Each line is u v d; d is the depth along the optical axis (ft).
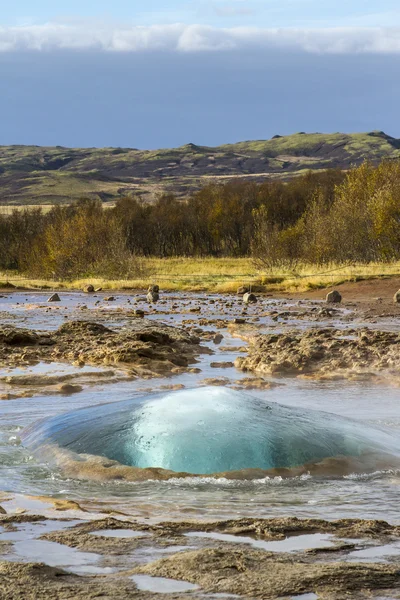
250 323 73.77
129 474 22.79
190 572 13.52
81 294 120.88
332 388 40.50
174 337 57.82
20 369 45.93
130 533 16.62
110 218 190.49
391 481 22.50
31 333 56.44
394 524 17.81
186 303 99.86
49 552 15.05
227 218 245.04
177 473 22.82
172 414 25.75
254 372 46.68
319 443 24.54
